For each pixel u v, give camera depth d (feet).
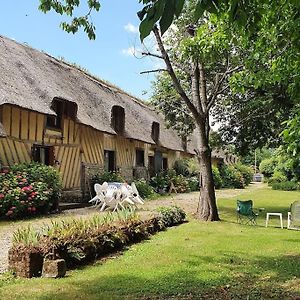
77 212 45.19
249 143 49.83
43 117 48.67
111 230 26.63
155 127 86.12
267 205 65.62
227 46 27.71
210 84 49.19
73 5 22.35
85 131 58.65
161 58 39.68
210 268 22.29
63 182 52.44
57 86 52.80
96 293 17.37
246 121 47.70
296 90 21.48
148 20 5.88
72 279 19.53
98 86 72.64
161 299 16.84
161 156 93.50
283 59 22.71
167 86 55.72
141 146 81.51
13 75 45.27
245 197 80.84
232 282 19.58
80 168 56.70
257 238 32.17
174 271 21.50
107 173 62.34
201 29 27.99
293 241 30.91
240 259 24.58
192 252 26.27
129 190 51.13
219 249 27.43
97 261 23.62
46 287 17.92
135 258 24.50
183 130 60.90
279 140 46.88
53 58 66.23
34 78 48.26
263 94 43.80
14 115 43.78
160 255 25.30
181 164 103.86
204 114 42.68
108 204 47.75
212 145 52.01
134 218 31.07
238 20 8.43
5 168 41.42
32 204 39.65
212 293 17.75
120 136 67.87
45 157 50.14
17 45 55.47
